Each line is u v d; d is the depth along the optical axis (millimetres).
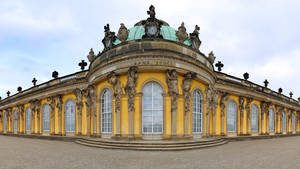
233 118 32375
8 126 48875
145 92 21578
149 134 20875
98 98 25438
